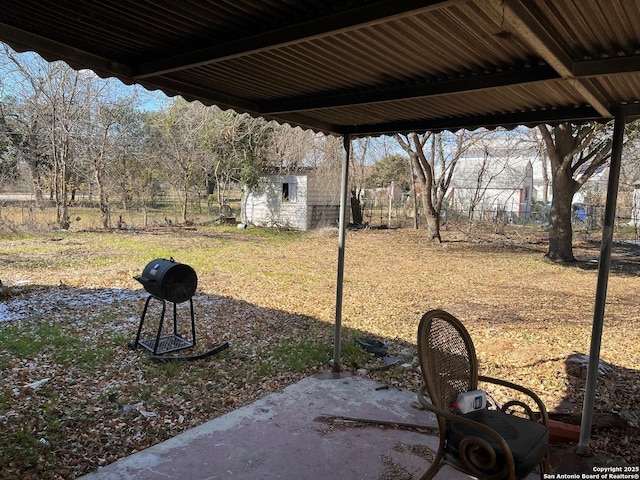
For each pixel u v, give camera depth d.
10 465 2.77
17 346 5.01
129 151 19.33
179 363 4.68
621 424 3.37
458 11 1.82
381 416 3.45
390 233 19.55
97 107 17.78
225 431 3.18
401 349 5.33
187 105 20.58
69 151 17.45
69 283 8.40
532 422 2.25
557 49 2.00
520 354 5.11
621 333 6.23
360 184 21.55
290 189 20.12
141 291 7.99
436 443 3.07
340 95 3.34
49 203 18.20
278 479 2.62
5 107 17.28
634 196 22.25
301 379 4.22
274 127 19.84
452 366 2.41
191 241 15.18
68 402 3.72
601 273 2.95
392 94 3.08
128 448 3.05
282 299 7.89
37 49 2.32
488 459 1.96
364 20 1.83
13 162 17.73
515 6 1.56
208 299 7.68
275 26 2.12
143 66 2.68
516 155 25.28
